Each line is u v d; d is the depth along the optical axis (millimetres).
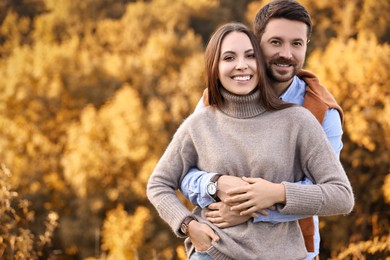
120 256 8953
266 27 2354
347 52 10406
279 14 2320
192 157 2301
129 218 9625
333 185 2076
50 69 12289
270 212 2105
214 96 2236
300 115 2137
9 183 4438
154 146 10586
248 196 2062
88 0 15344
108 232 9547
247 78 2156
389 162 9805
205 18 14734
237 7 15031
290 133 2133
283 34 2316
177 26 14297
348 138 10227
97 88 12492
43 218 11039
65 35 15086
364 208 9867
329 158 2119
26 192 11227
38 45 12797
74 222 10703
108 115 10859
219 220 2166
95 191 10633
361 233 9508
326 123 2340
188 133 2287
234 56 2176
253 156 2131
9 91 12117
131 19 14195
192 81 11094
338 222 9555
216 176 2170
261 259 2102
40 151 11656
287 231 2166
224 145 2189
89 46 14070
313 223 2312
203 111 2285
